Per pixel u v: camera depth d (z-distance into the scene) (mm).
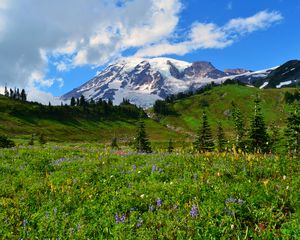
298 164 12711
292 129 43125
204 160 13664
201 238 7359
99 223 8453
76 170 13859
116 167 13875
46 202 9922
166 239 7516
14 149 23328
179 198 9625
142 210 9289
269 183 10172
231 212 8367
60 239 7895
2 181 12477
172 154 16328
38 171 14375
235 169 11859
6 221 8773
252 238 7477
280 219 8109
